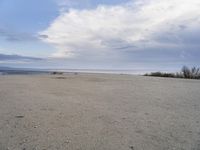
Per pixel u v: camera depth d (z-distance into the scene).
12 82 12.38
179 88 9.85
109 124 3.90
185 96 7.31
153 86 10.63
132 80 14.83
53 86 10.17
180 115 4.62
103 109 5.12
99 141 3.08
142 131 3.54
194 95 7.54
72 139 3.14
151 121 4.13
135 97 7.00
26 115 4.43
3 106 5.32
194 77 21.38
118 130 3.57
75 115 4.49
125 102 6.07
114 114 4.64
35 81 13.27
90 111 4.88
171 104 5.84
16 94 7.38
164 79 16.66
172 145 2.97
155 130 3.60
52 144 2.95
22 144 2.94
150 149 2.84
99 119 4.21
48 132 3.42
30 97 6.75
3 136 3.23
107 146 2.91
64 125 3.79
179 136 3.32
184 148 2.87
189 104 5.86
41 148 2.82
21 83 11.72
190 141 3.12
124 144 2.99
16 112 4.69
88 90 8.70
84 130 3.55
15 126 3.70
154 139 3.19
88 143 3.00
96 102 6.02
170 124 3.95
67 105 5.53
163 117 4.44
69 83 11.88
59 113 4.64
